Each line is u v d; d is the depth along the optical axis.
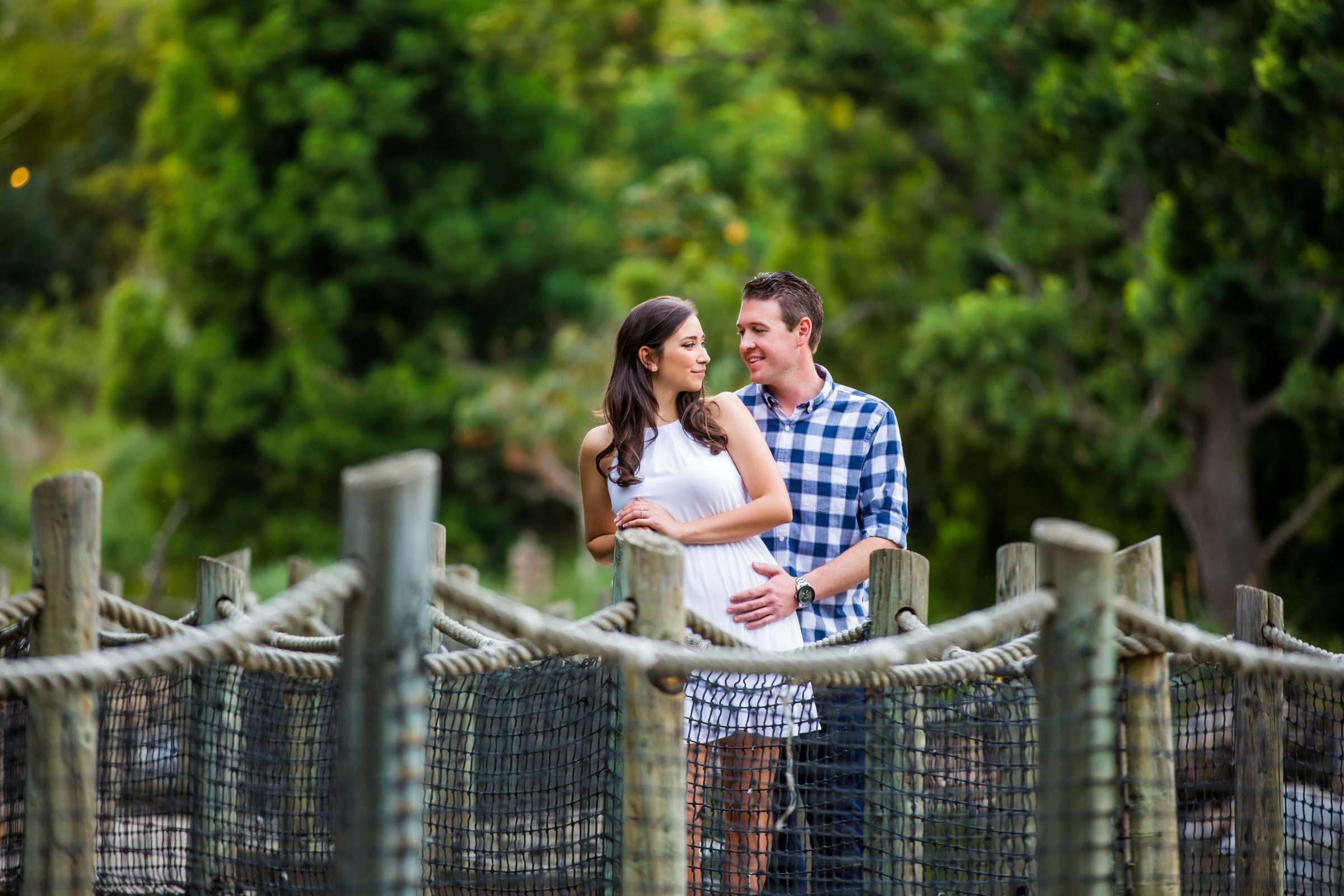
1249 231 20.12
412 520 5.84
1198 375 23.16
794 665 6.43
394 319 42.41
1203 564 25.31
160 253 42.59
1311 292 22.20
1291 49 17.88
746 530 8.44
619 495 8.73
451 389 40.81
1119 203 25.78
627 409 8.62
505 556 41.81
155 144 42.91
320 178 40.41
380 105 40.16
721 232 32.16
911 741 8.30
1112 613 6.38
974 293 26.33
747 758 8.29
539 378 37.53
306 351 40.75
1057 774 6.38
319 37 40.78
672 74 35.91
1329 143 18.19
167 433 43.03
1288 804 10.55
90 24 45.53
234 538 41.91
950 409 25.78
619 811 7.44
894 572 8.42
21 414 47.28
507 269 42.22
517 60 33.25
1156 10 20.28
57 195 47.59
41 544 7.28
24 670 5.70
